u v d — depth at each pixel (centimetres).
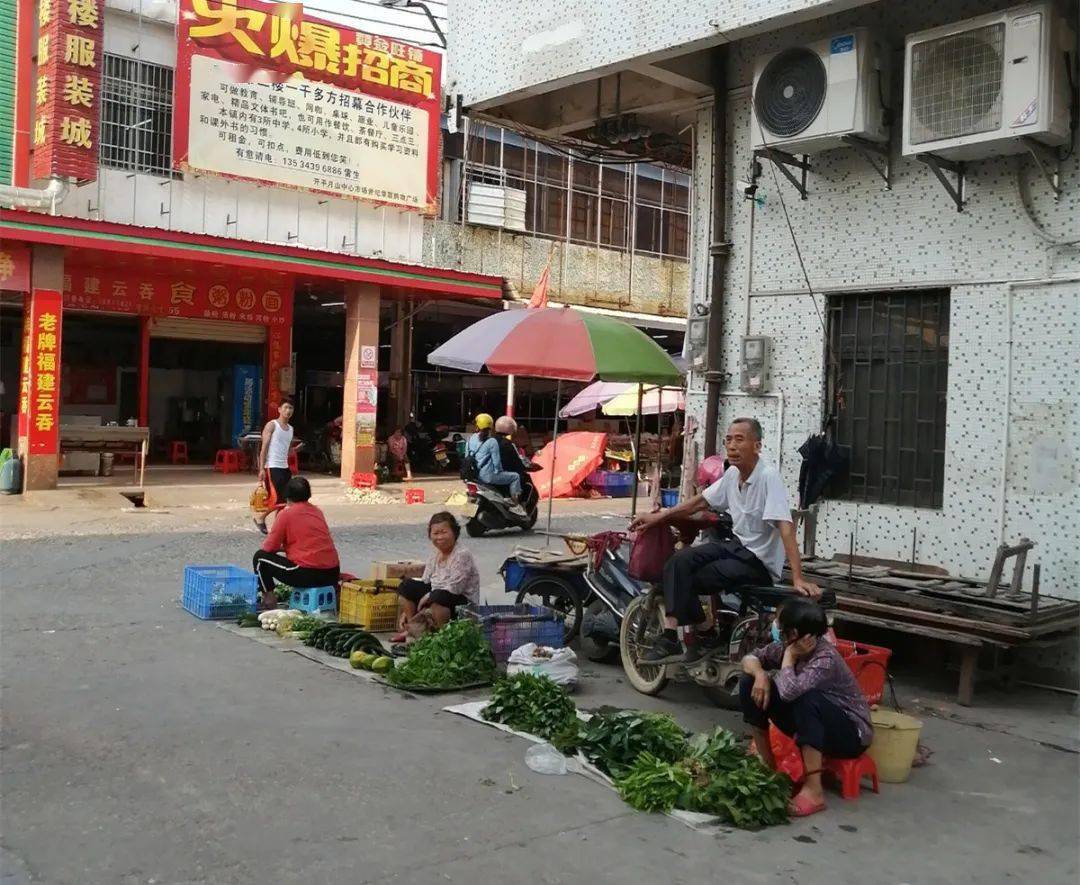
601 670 677
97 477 1708
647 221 2458
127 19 1647
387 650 680
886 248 711
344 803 415
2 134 1540
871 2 600
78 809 400
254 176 1730
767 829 412
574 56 752
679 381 757
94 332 1881
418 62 1886
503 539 1313
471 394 2473
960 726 561
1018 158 645
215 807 407
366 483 1792
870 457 730
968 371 669
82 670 605
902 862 384
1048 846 403
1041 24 589
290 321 1933
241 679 598
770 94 716
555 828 399
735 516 570
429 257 2016
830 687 440
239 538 1182
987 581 653
